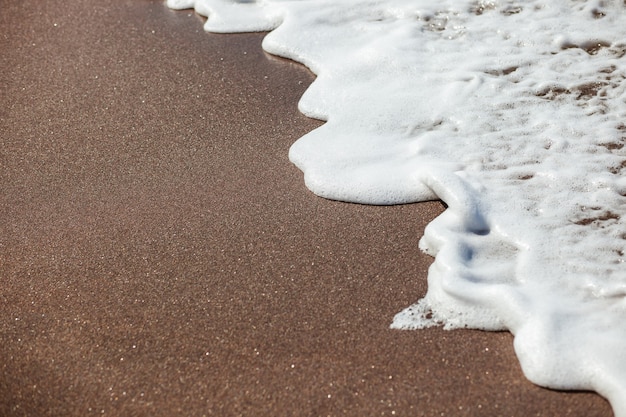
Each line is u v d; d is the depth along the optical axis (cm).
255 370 220
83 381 221
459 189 272
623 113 314
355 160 304
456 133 311
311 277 253
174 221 283
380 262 258
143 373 222
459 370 217
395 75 353
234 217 283
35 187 309
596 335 218
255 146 322
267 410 208
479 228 265
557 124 310
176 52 400
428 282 248
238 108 348
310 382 215
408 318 235
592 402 206
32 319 245
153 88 370
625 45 359
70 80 383
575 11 390
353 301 242
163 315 242
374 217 279
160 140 332
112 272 261
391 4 413
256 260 262
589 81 336
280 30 400
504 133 308
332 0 425
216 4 438
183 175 309
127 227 282
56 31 432
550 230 259
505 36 375
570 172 283
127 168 316
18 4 468
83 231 282
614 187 275
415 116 324
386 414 205
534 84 337
